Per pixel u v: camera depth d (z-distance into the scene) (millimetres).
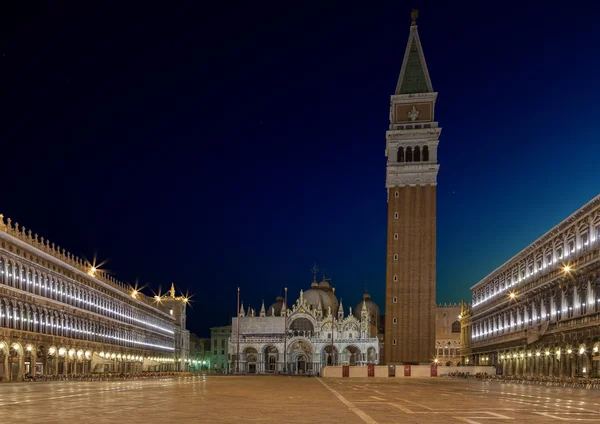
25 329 95062
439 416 33125
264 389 66062
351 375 136875
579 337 89562
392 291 163375
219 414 33281
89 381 93750
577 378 82625
